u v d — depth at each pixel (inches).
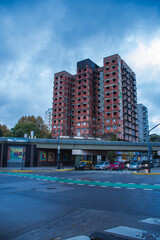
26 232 189.6
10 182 573.6
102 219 232.8
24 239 173.6
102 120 2965.1
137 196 381.4
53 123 3147.1
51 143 1512.1
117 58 2753.4
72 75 3427.7
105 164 1400.1
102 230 196.1
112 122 2603.3
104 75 2810.0
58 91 3216.0
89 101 2925.7
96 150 1812.3
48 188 465.4
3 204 298.8
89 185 533.3
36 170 1078.4
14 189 444.8
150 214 255.6
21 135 2596.0
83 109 2915.8
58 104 3164.4
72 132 3144.7
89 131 2827.3
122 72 2839.6
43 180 634.8
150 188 487.5
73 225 210.8
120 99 2662.4
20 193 394.3
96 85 3147.1
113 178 726.5
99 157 1567.4
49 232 190.2
